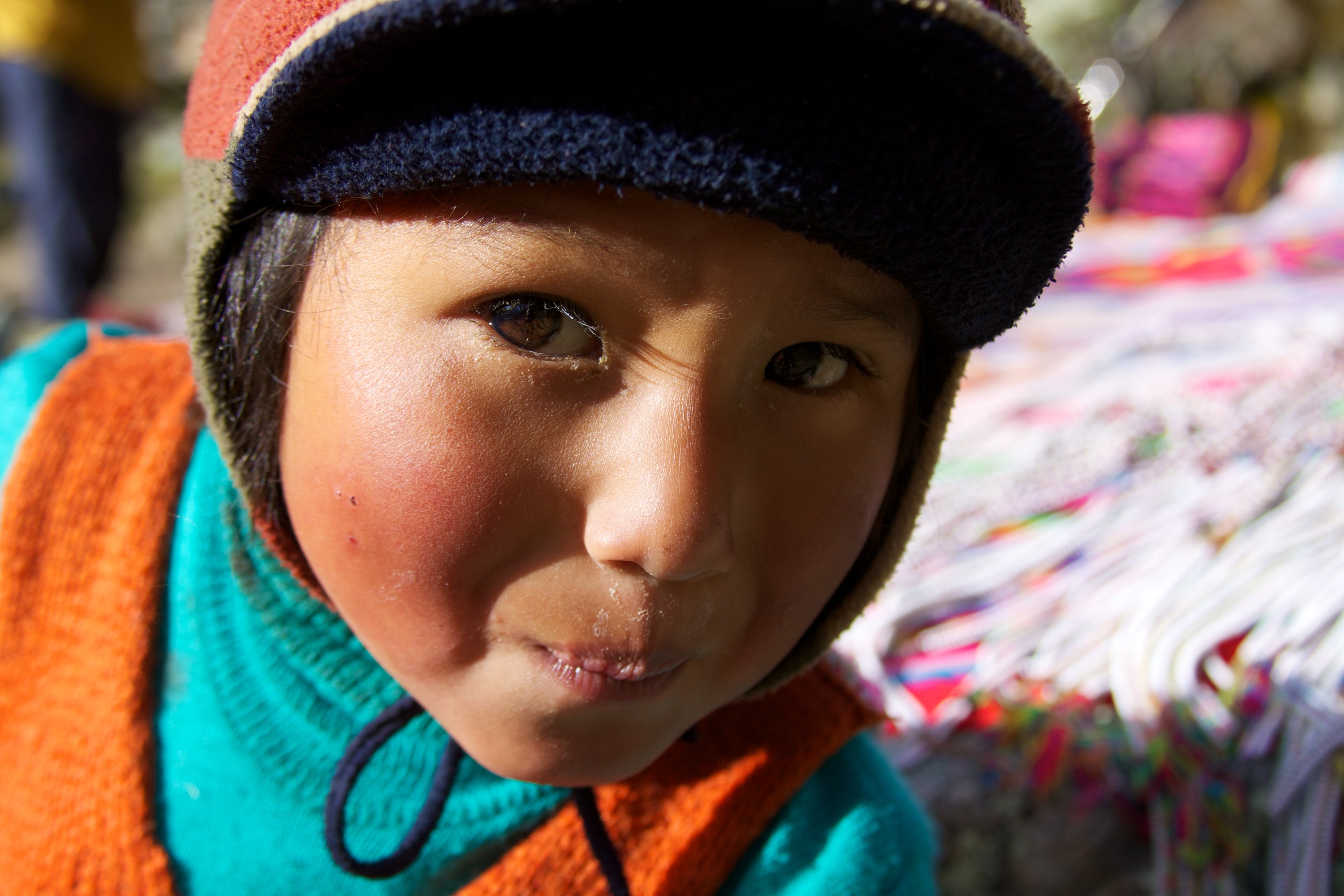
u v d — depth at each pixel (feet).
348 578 2.01
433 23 1.52
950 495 5.37
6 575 2.89
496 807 2.52
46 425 3.01
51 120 10.14
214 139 2.13
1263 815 3.62
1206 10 11.59
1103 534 4.92
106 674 2.76
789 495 1.95
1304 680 3.96
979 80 1.57
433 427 1.79
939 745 3.99
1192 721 3.84
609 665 1.91
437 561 1.87
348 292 1.86
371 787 2.56
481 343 1.77
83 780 2.70
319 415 1.94
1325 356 5.83
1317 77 12.17
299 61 1.69
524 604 1.89
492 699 1.99
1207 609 4.34
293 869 2.55
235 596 2.73
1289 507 4.93
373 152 1.71
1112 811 3.73
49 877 2.65
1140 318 7.09
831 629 2.59
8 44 9.93
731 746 2.65
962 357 2.32
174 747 2.72
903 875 2.58
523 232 1.65
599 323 1.72
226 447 2.35
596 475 1.78
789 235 1.66
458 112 1.59
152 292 14.83
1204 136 11.19
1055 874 3.60
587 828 2.50
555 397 1.77
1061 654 4.28
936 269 1.78
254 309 2.11
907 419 2.37
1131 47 12.39
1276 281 7.42
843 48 1.54
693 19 1.51
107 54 10.44
